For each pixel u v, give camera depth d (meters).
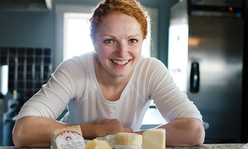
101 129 0.83
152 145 0.59
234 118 2.42
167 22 3.21
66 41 3.06
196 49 2.33
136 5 0.81
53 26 3.03
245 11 2.58
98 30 0.79
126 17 0.77
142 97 0.99
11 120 2.45
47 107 0.85
